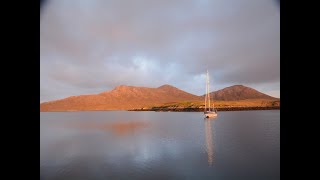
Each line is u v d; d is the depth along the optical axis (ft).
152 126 135.33
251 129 109.81
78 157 52.34
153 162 46.21
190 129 114.62
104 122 176.04
